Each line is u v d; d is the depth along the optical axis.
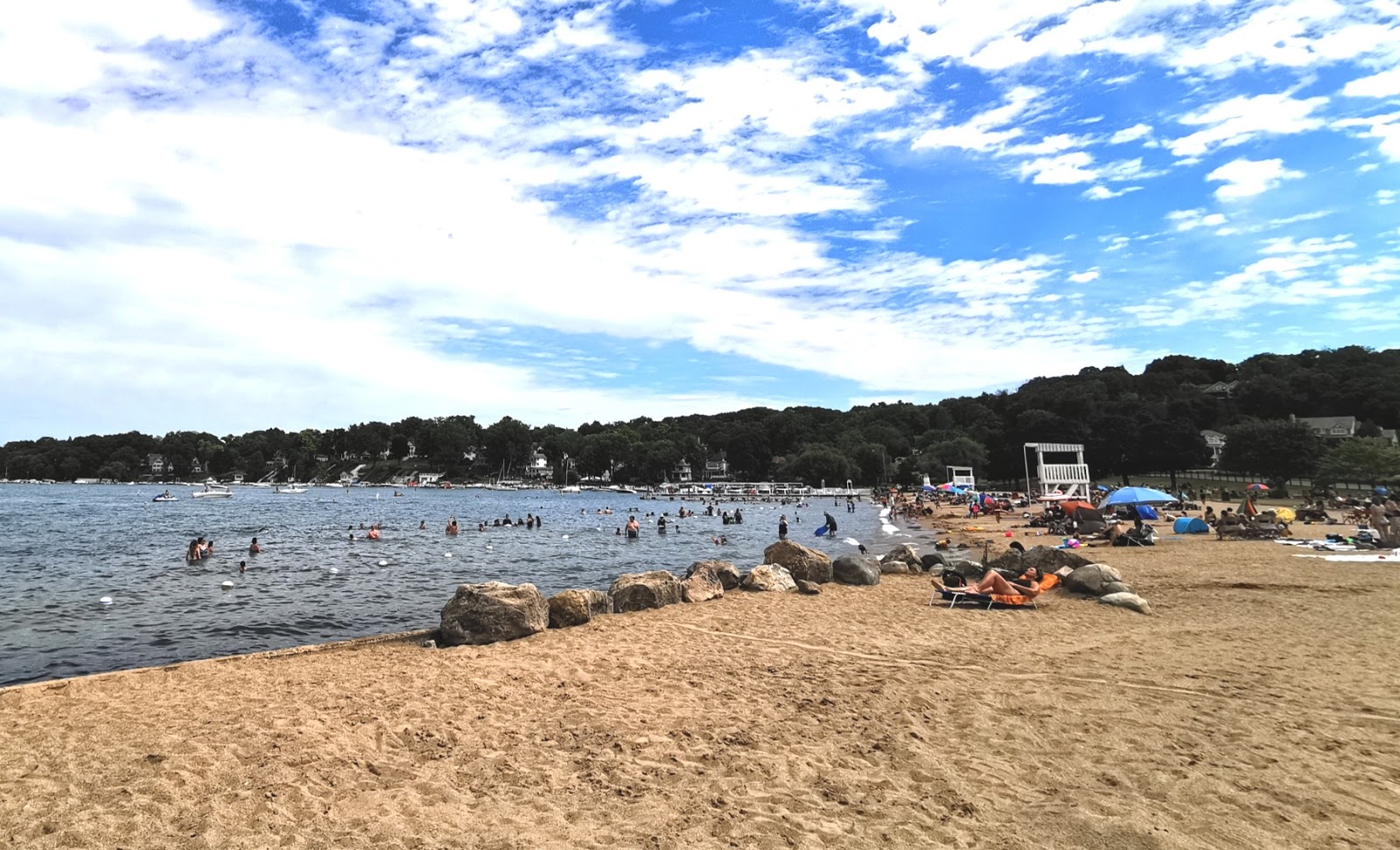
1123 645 10.59
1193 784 5.61
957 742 6.70
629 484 180.62
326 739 7.00
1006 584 14.30
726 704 8.06
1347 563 19.30
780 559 18.47
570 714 7.76
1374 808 5.18
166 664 11.95
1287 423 72.94
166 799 5.62
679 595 15.26
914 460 136.75
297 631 14.59
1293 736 6.67
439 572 23.97
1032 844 4.75
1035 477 103.75
